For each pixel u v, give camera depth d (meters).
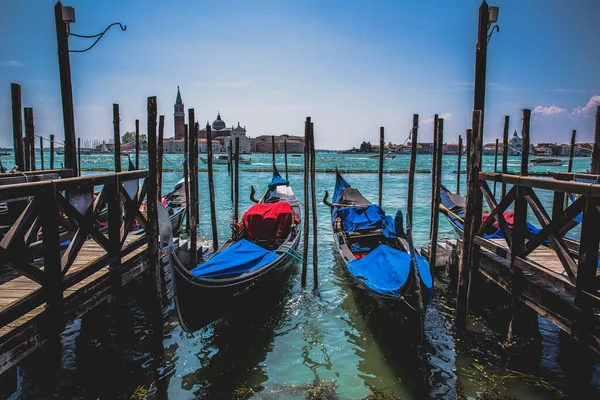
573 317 4.50
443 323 7.14
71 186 4.54
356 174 46.59
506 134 12.17
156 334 6.01
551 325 6.95
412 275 5.73
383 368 5.88
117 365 5.88
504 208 6.09
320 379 5.62
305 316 7.56
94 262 5.10
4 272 5.47
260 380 5.63
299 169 51.78
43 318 4.18
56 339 4.32
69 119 7.10
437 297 8.29
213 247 11.27
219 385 5.52
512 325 6.21
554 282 4.86
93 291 5.16
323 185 33.38
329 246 12.34
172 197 15.91
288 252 8.72
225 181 35.50
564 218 4.67
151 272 5.88
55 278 4.27
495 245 6.36
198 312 5.92
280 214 9.55
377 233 9.59
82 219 4.77
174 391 5.38
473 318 7.32
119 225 5.75
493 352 6.20
